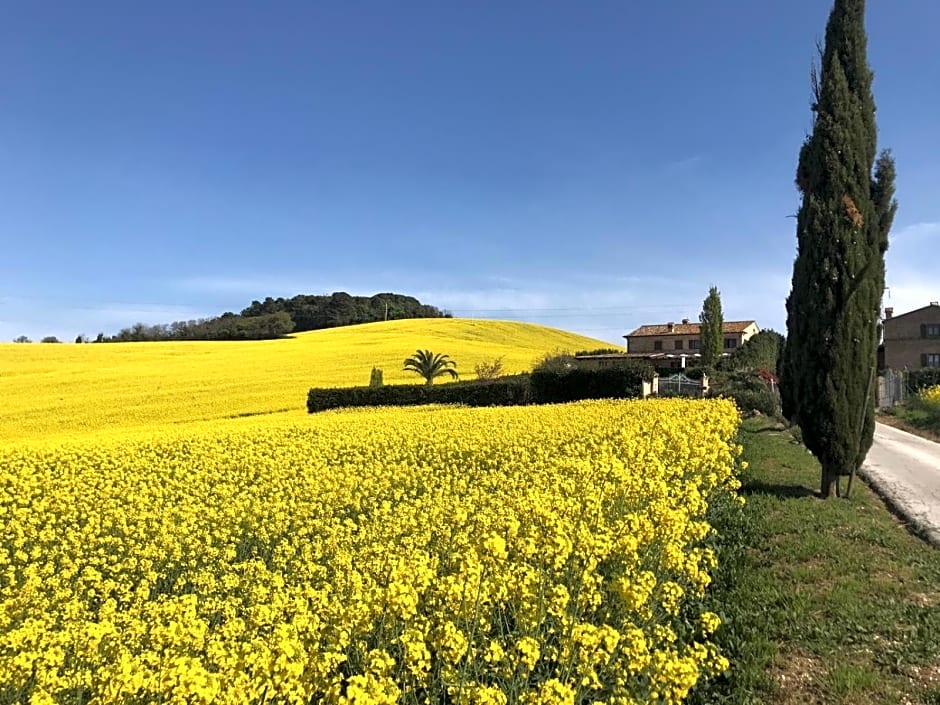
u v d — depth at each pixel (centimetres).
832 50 1244
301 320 11544
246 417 3189
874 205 1245
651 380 3241
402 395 3347
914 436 2203
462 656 448
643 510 744
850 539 920
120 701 401
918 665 571
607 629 422
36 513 1146
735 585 751
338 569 672
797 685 552
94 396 3634
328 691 385
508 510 711
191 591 758
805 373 1201
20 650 464
